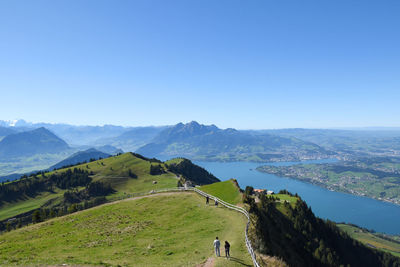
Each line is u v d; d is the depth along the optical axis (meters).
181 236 42.94
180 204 69.44
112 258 34.09
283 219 96.12
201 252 33.84
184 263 30.22
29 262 32.41
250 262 29.56
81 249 40.28
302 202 135.25
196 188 89.94
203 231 44.62
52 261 32.28
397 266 157.25
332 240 136.25
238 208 56.12
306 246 84.56
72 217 69.06
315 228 121.19
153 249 37.06
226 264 28.44
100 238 46.19
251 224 44.41
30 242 48.88
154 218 57.84
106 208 74.88
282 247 51.41
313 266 68.62
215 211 58.16
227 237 39.59
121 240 43.69
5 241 52.59
